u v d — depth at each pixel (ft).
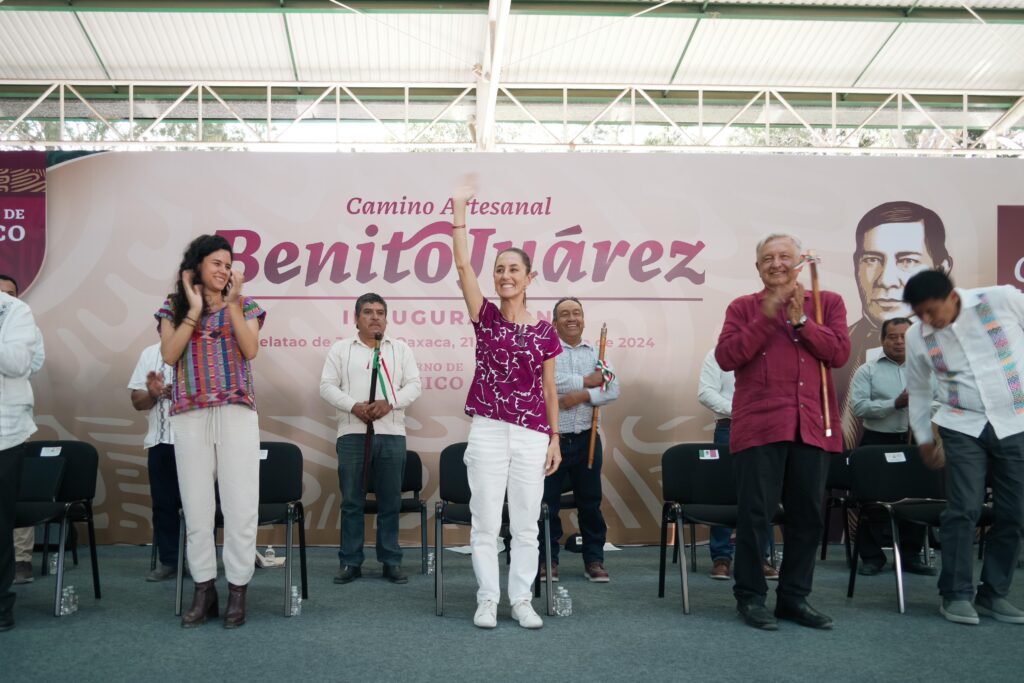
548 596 13.32
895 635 12.01
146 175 20.48
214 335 12.41
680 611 13.56
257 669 10.30
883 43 32.55
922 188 21.16
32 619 12.93
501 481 12.66
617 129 36.63
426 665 10.48
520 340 12.57
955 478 13.16
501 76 33.88
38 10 29.50
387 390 16.67
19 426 12.36
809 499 12.55
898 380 18.71
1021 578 16.24
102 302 20.22
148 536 20.03
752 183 20.98
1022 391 12.98
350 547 16.28
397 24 30.89
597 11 30.04
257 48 32.30
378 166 20.72
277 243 20.51
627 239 20.75
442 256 20.59
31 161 20.35
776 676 10.05
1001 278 21.13
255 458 12.60
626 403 20.51
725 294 20.77
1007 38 32.19
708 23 31.40
